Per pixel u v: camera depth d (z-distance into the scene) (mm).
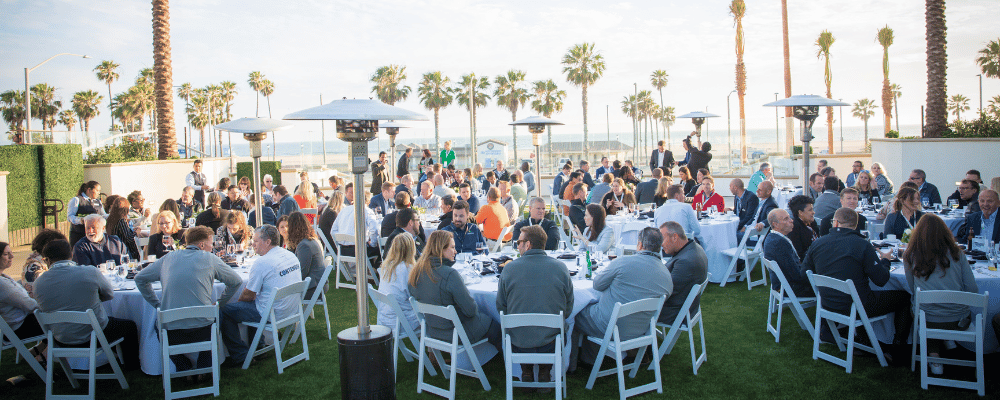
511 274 4340
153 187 16797
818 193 9703
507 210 10008
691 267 4762
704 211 9180
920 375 4574
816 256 5000
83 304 4582
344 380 3988
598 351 4734
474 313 4523
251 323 5098
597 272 5266
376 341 3977
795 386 4480
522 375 4641
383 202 9984
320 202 11422
